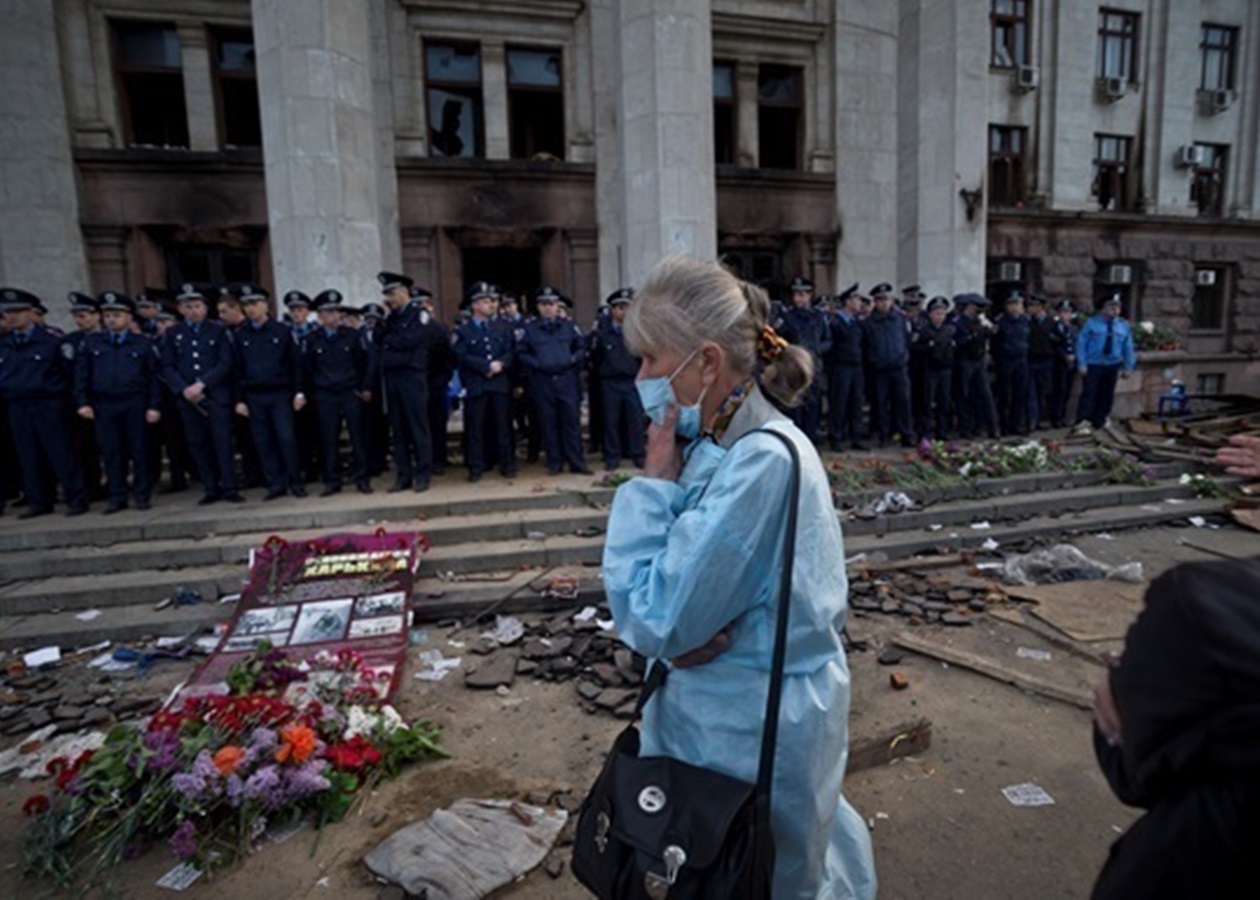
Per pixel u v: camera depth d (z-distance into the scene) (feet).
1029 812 9.91
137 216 42.57
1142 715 2.88
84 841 9.66
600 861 4.18
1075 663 14.47
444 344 24.82
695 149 32.60
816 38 50.78
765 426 4.42
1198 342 69.51
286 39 29.37
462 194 46.11
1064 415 37.60
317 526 21.02
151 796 9.64
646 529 4.33
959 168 41.50
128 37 42.78
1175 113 66.03
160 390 22.66
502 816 9.76
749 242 51.16
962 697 13.24
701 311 4.37
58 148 40.65
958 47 40.93
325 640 15.35
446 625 17.10
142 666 15.20
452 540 20.35
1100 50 64.90
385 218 44.70
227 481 22.66
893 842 9.29
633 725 4.86
